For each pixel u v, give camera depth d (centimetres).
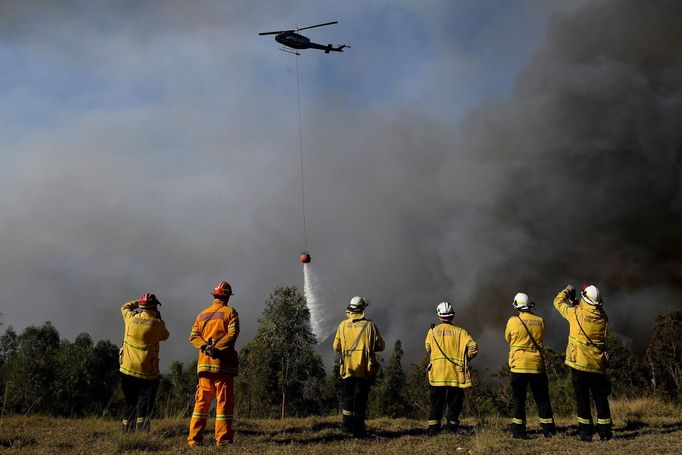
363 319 945
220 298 862
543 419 902
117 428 1027
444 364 946
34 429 1009
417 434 966
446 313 965
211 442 877
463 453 766
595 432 922
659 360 3073
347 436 919
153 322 947
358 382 927
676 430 933
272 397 2909
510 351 924
